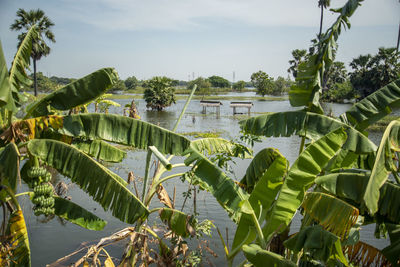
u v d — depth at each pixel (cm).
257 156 690
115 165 1833
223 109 6225
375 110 615
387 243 991
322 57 604
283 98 9794
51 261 855
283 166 582
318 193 534
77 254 895
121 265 624
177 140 611
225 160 745
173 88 5925
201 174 591
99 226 670
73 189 1421
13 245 584
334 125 582
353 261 627
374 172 471
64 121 595
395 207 545
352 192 533
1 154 551
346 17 594
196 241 978
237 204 565
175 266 685
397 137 522
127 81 12962
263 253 479
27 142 571
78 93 598
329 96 7325
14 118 650
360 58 6138
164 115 4975
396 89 625
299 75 634
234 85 14675
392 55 5047
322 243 477
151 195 682
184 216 622
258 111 5725
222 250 939
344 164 658
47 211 580
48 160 570
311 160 544
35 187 572
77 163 572
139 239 634
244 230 593
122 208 569
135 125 609
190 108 6419
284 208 538
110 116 605
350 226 479
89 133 598
